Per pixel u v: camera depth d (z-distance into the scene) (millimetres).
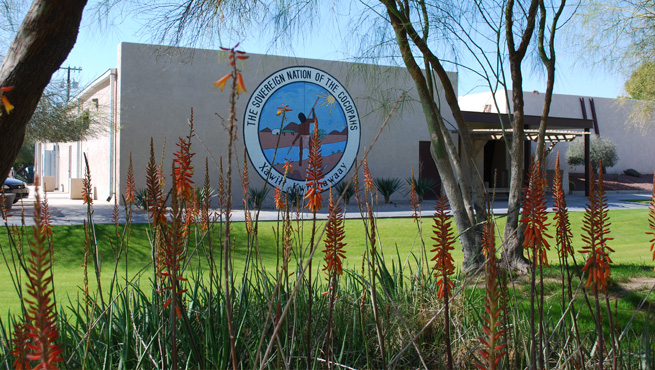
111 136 18531
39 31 2461
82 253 8961
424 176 22672
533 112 31500
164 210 1882
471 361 3080
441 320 3674
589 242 1852
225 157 18891
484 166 28422
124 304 3246
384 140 21594
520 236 6367
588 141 26359
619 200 23359
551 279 6066
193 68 18672
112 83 18469
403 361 3287
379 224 13305
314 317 3510
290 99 19547
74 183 21719
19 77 2463
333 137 20266
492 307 1286
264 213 15688
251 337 3312
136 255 8977
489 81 6445
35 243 1133
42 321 1130
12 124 2520
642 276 6598
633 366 2961
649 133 36719
